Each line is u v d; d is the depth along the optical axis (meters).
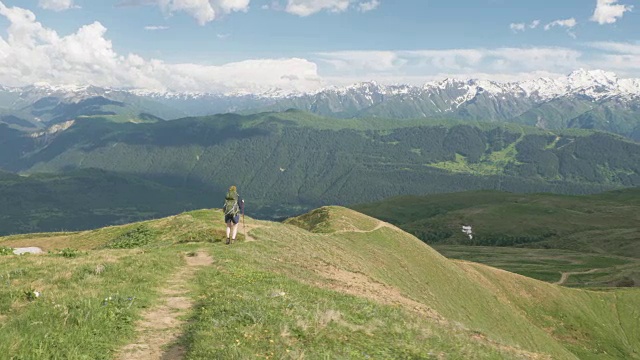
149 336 14.26
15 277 19.88
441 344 18.09
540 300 88.19
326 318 16.98
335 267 38.78
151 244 41.91
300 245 45.06
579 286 133.38
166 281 22.45
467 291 70.19
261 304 17.67
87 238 60.72
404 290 50.66
